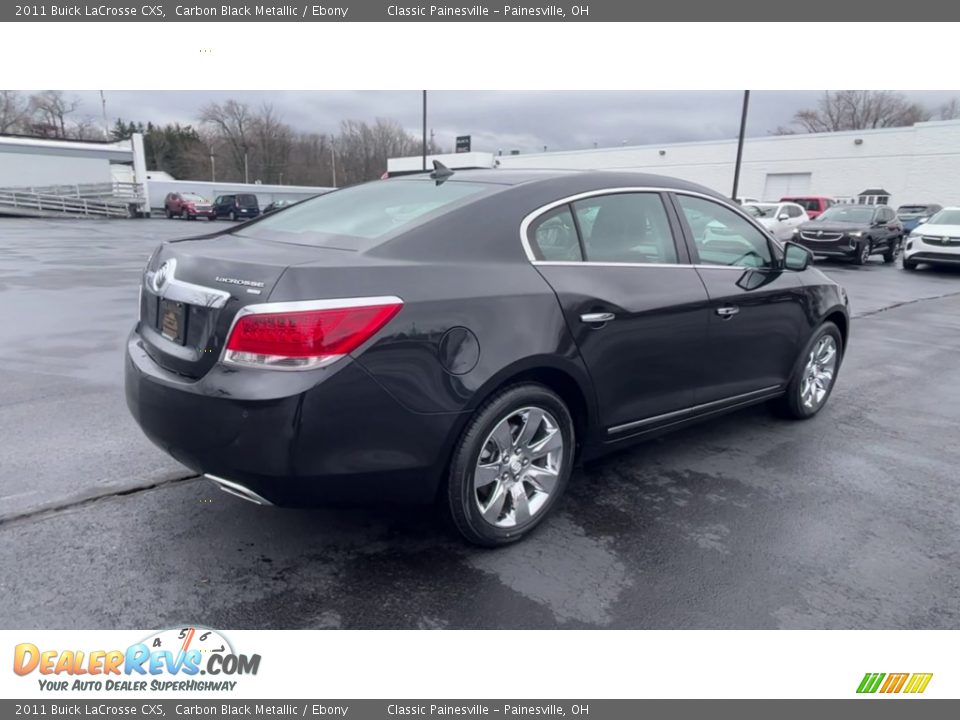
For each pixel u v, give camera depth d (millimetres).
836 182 37094
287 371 2383
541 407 3014
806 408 4832
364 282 2506
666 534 3225
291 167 75812
